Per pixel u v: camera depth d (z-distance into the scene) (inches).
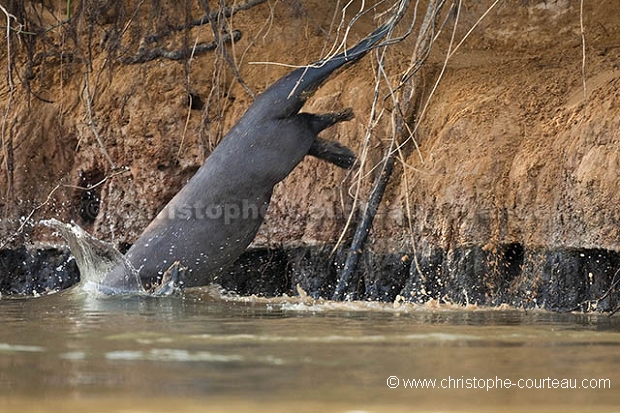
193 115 1894.7
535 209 1469.0
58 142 1975.9
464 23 1963.6
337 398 631.8
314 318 1163.9
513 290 1488.7
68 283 1913.1
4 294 1822.1
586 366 768.9
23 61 2058.3
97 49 2009.1
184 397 630.5
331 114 1504.7
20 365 763.4
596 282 1396.4
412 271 1598.2
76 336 947.3
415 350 853.8
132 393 645.3
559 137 1494.8
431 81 1790.1
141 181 1886.1
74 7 2020.2
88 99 1674.5
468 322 1139.3
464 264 1529.3
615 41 1788.9
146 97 1909.4
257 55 1925.4
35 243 1951.3
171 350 842.8
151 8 1776.6
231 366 755.4
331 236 1707.7
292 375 714.8
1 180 1963.6
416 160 1659.7
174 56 1927.9
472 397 645.3
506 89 1676.9
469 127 1610.5
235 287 1787.6
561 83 1646.2
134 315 1184.2
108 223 1899.6
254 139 1467.8
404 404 615.5
